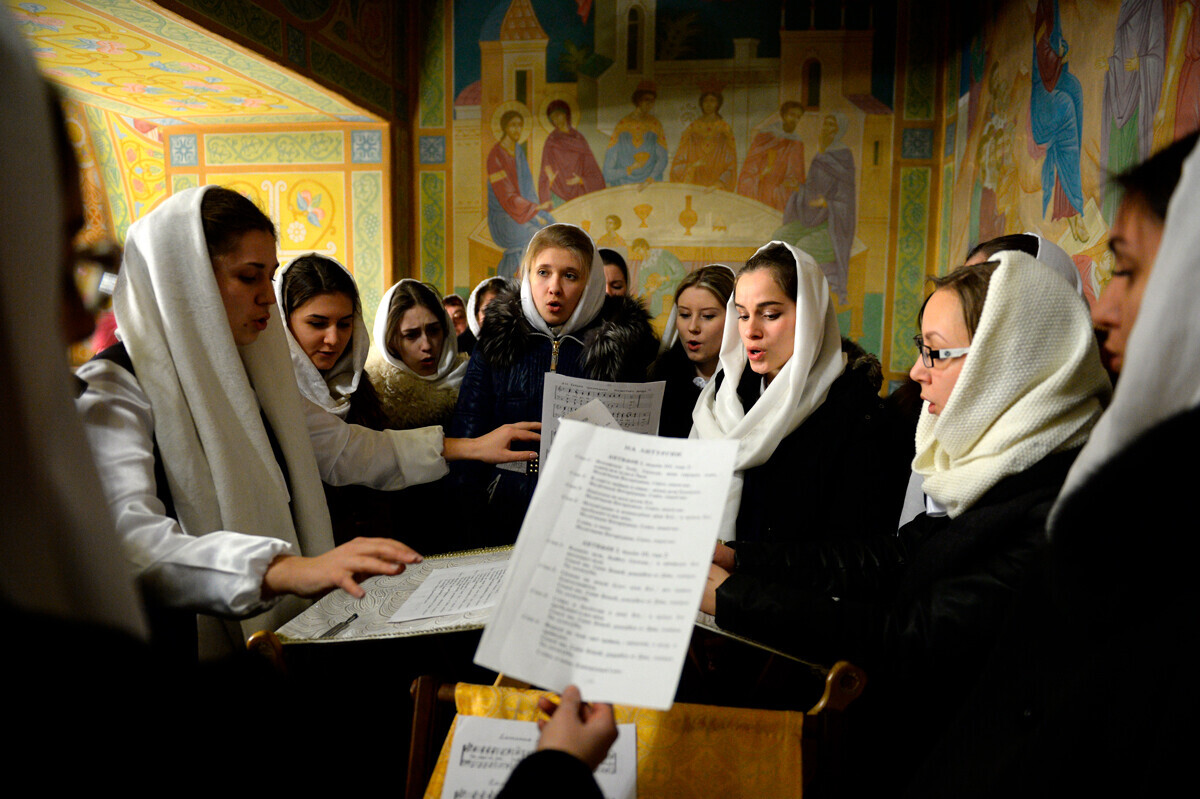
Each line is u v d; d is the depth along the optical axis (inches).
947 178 214.1
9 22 16.5
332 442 76.1
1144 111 110.5
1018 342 40.5
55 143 19.2
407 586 53.0
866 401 71.6
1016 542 38.8
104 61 165.2
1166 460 21.1
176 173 228.8
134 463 48.8
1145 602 23.0
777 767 37.5
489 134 232.7
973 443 42.4
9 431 16.0
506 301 104.3
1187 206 19.9
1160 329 20.4
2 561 16.0
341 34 193.8
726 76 224.7
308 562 43.1
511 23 229.1
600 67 228.1
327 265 86.8
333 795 49.0
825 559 55.1
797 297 71.3
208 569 43.0
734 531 71.1
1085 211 131.0
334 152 224.1
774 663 50.7
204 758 19.2
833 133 223.0
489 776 36.6
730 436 73.3
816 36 221.0
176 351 54.3
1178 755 20.4
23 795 15.7
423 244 237.6
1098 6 126.6
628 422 82.4
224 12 149.2
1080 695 23.8
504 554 59.4
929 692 39.6
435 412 112.7
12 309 15.9
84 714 16.7
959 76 205.9
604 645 29.1
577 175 231.9
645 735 38.7
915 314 224.4
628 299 107.0
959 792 26.9
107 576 18.2
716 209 228.5
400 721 61.7
